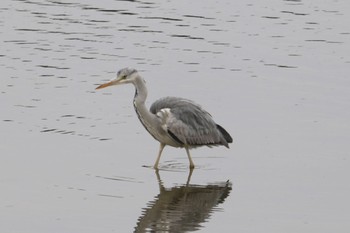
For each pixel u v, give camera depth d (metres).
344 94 21.23
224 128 18.38
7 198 14.06
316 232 13.06
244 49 25.27
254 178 15.68
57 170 15.50
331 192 14.96
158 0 31.64
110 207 13.88
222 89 21.33
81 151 16.61
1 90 20.34
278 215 13.80
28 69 22.25
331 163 16.45
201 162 16.59
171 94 20.70
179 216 13.60
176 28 27.34
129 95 20.58
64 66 22.67
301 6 31.53
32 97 19.92
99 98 20.20
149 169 15.96
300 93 21.23
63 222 13.09
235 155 16.98
